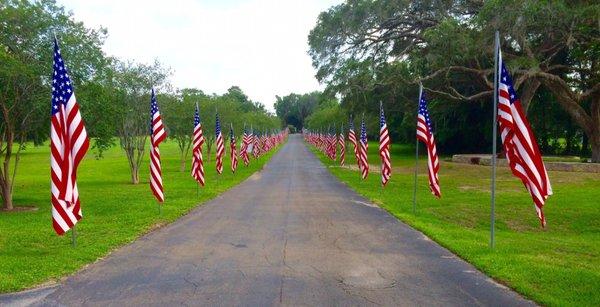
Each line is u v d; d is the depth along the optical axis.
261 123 77.62
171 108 30.53
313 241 10.28
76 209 9.45
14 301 6.50
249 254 9.09
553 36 26.42
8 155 16.25
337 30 35.03
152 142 14.11
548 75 27.33
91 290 6.96
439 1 32.22
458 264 8.38
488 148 50.00
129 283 7.29
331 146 44.69
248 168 35.50
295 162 42.75
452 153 51.84
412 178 26.64
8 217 14.25
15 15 14.63
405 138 56.75
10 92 15.30
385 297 6.58
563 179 24.28
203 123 39.72
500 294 6.72
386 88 36.03
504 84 9.20
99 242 10.14
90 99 17.48
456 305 6.27
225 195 19.08
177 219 13.30
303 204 16.27
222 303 6.34
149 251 9.41
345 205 16.03
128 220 13.02
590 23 23.89
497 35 9.77
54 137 9.24
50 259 8.62
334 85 35.12
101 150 20.33
